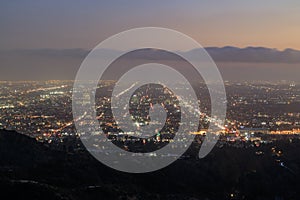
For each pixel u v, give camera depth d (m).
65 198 29.08
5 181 29.75
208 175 43.47
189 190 39.34
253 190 38.56
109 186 34.97
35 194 28.59
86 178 36.56
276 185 39.22
